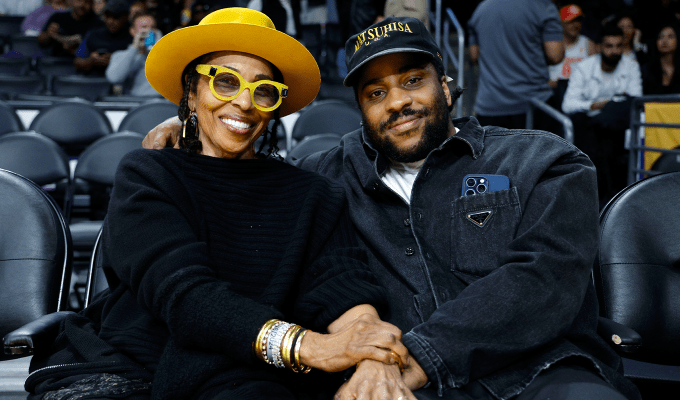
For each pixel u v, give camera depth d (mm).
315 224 1603
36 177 3531
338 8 6691
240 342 1292
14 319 1825
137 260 1392
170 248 1396
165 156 1578
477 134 1702
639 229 1936
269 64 1648
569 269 1397
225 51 1603
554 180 1525
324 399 1429
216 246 1501
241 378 1323
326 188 1672
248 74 1597
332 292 1468
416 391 1341
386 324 1356
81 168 3643
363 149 1774
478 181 1595
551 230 1438
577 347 1432
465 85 5953
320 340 1322
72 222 4023
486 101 4262
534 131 1669
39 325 1559
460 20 6816
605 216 1992
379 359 1282
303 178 1674
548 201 1498
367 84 1638
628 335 1495
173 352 1354
